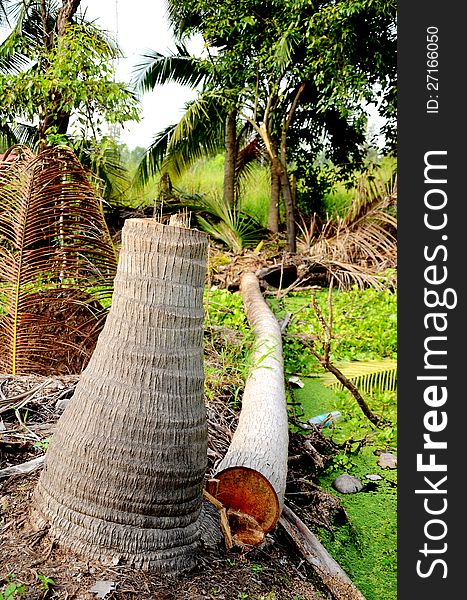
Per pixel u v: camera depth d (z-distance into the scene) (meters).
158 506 2.31
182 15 13.81
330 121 14.91
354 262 11.69
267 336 5.62
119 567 2.27
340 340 7.08
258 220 17.50
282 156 13.59
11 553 2.28
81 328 4.75
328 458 4.34
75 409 2.39
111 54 7.62
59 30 7.35
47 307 4.64
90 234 4.66
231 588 2.36
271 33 12.79
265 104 13.93
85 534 2.29
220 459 3.44
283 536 2.96
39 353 4.66
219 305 7.87
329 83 12.37
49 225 4.45
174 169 15.30
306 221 16.22
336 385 5.78
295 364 6.36
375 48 12.25
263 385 4.11
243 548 2.65
